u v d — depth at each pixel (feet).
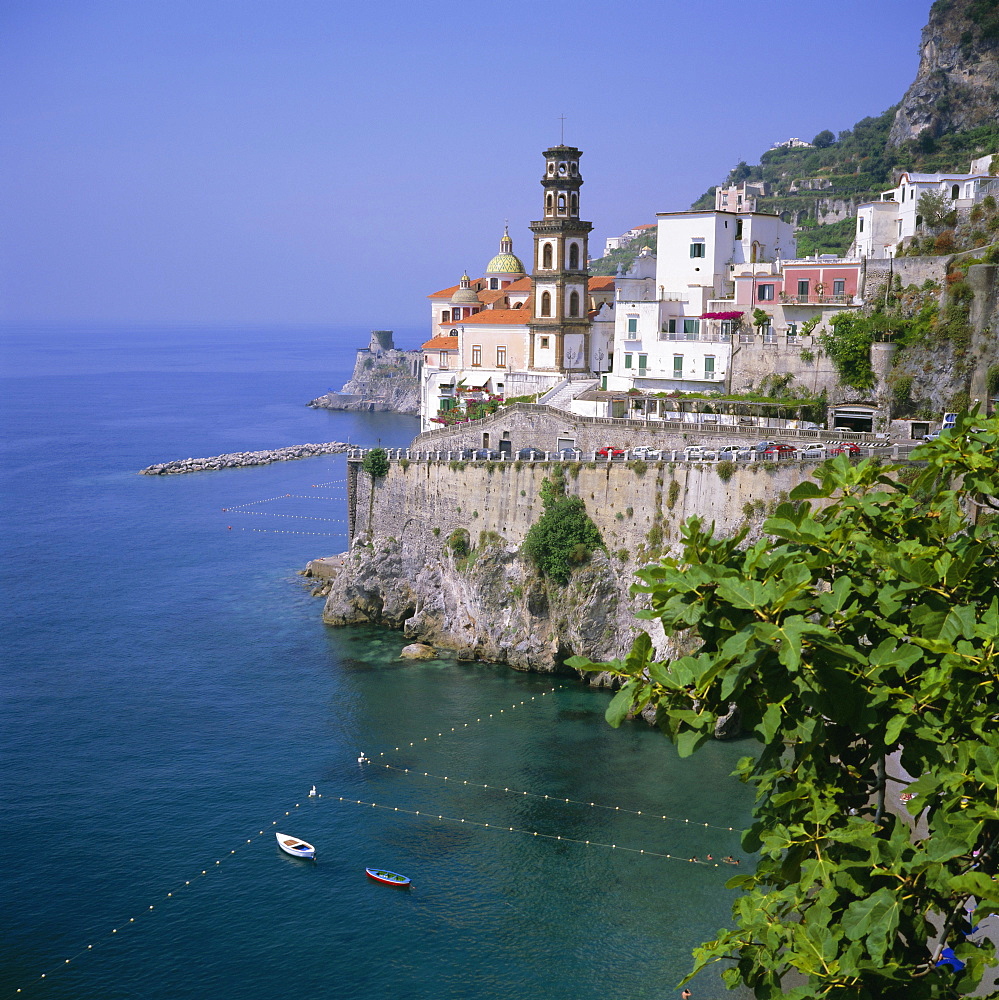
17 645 381.19
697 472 324.19
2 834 248.52
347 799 263.29
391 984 195.00
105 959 203.41
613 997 190.19
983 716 83.51
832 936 79.82
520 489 360.07
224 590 455.22
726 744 288.30
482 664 359.46
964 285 357.00
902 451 314.55
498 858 234.99
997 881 74.54
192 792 268.00
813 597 86.48
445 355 560.61
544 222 483.92
